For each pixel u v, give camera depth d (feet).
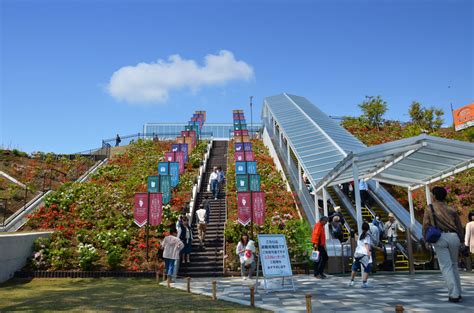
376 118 125.70
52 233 49.78
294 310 21.76
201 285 35.35
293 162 79.82
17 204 62.28
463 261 39.73
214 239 52.54
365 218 54.70
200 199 69.00
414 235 48.42
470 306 21.17
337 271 41.52
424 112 120.16
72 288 34.88
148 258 45.91
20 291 33.35
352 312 20.65
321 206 58.95
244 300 25.79
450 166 44.29
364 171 49.11
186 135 109.70
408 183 52.21
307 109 108.78
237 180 59.31
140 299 26.96
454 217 22.72
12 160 85.46
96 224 55.01
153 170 83.92
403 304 22.43
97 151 107.14
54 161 92.07
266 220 55.67
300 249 45.14
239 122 147.33
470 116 103.04
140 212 48.62
